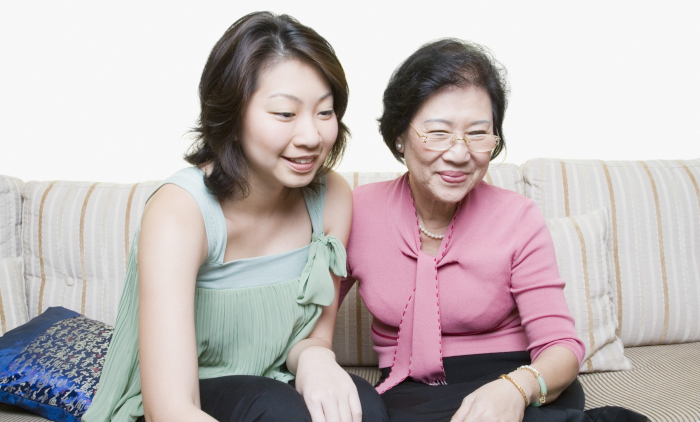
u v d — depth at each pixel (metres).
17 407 1.78
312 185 1.56
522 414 1.29
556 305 1.50
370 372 2.15
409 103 1.48
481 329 1.63
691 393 1.82
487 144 1.45
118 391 1.40
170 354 1.17
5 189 2.34
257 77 1.24
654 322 2.30
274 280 1.47
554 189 2.35
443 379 1.61
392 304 1.66
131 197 2.31
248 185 1.34
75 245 2.27
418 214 1.66
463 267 1.58
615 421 1.42
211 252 1.35
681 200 2.40
